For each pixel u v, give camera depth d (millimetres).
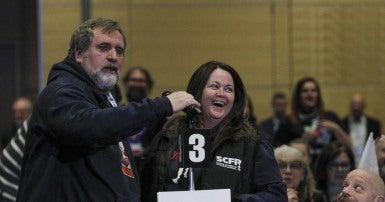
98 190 5109
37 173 5141
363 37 15484
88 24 5332
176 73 15188
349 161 8953
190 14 15250
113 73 5316
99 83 5289
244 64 15336
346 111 15430
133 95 11055
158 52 15156
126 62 15055
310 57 15438
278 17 15422
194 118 6000
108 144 5012
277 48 15406
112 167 5180
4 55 15742
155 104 5035
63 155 5129
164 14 15195
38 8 15078
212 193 5258
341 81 15438
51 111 4992
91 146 5035
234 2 15344
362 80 15461
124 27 15109
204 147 5492
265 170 5754
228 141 5840
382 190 6320
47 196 5094
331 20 15469
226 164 5773
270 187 5703
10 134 13734
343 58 15469
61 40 14867
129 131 4953
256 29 15383
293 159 7895
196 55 15234
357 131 13875
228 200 5266
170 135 6008
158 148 6023
